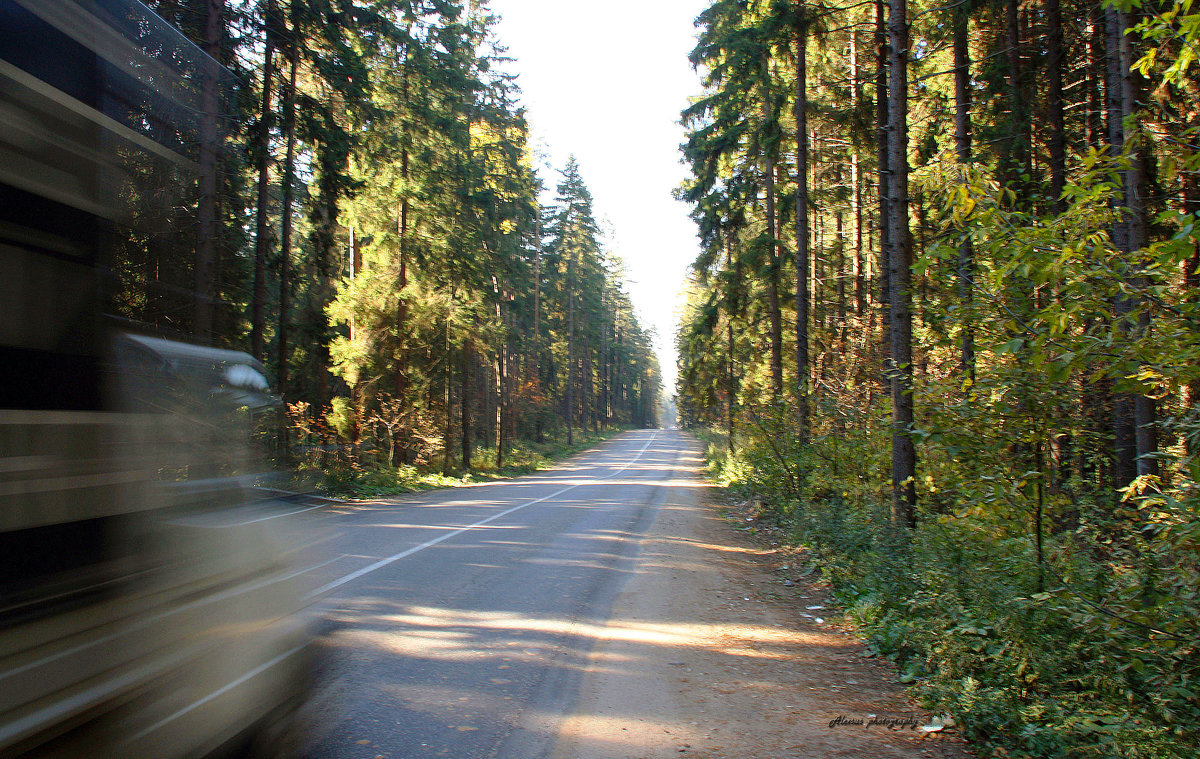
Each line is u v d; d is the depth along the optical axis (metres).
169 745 2.84
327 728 4.20
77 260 2.71
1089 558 6.09
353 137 18.19
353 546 10.33
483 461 31.45
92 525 2.64
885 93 15.37
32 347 2.48
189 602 3.04
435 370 26.39
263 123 15.50
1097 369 4.64
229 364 3.59
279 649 3.54
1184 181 9.86
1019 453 6.13
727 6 19.45
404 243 23.94
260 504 3.59
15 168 2.45
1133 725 4.11
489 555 9.96
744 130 20.11
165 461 3.04
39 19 2.58
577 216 59.16
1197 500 3.98
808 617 7.51
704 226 22.62
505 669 5.42
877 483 12.05
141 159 3.10
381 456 24.34
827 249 25.77
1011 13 13.51
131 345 2.96
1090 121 14.21
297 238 29.39
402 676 5.16
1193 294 4.17
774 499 15.20
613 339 89.88
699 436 66.31
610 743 4.23
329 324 23.33
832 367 17.05
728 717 4.73
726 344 28.48
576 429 70.56
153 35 3.19
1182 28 4.42
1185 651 4.25
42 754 2.33
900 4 9.92
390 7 22.55
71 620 2.49
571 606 7.42
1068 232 4.66
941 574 6.58
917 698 5.11
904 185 9.80
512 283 38.88
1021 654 5.15
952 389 6.15
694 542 12.32
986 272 5.84
